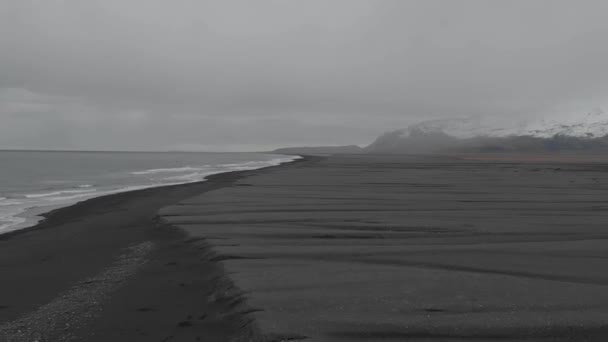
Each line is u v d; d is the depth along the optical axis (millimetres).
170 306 7387
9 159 113938
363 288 7766
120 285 8602
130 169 62812
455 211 17453
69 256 11219
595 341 5844
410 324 6234
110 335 6316
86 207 20531
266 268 9070
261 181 33188
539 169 56875
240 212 17016
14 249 12117
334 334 5938
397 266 9359
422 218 15703
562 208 18375
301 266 9258
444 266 9438
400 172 46906
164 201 22203
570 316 6527
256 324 6207
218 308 7168
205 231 13086
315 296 7328
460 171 49750
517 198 21953
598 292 7598
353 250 10820
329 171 48719
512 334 5988
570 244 11555
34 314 7191
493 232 13242
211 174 46781
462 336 5934
